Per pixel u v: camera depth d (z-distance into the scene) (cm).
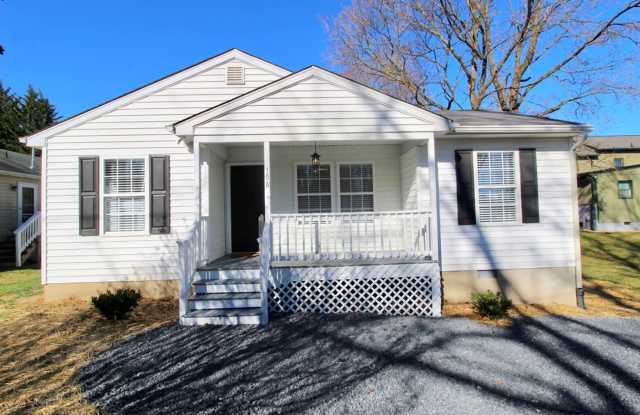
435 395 360
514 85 1750
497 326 596
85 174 796
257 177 899
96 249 793
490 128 723
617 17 1508
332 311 671
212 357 465
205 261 727
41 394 369
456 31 1850
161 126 818
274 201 891
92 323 622
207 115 679
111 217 802
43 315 675
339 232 844
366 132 689
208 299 630
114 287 793
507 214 770
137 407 341
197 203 683
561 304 757
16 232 1326
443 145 766
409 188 831
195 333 559
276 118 685
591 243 1661
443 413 326
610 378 398
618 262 1316
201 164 751
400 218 722
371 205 898
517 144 773
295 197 893
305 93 689
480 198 768
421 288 696
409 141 760
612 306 748
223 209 886
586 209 2175
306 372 418
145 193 804
